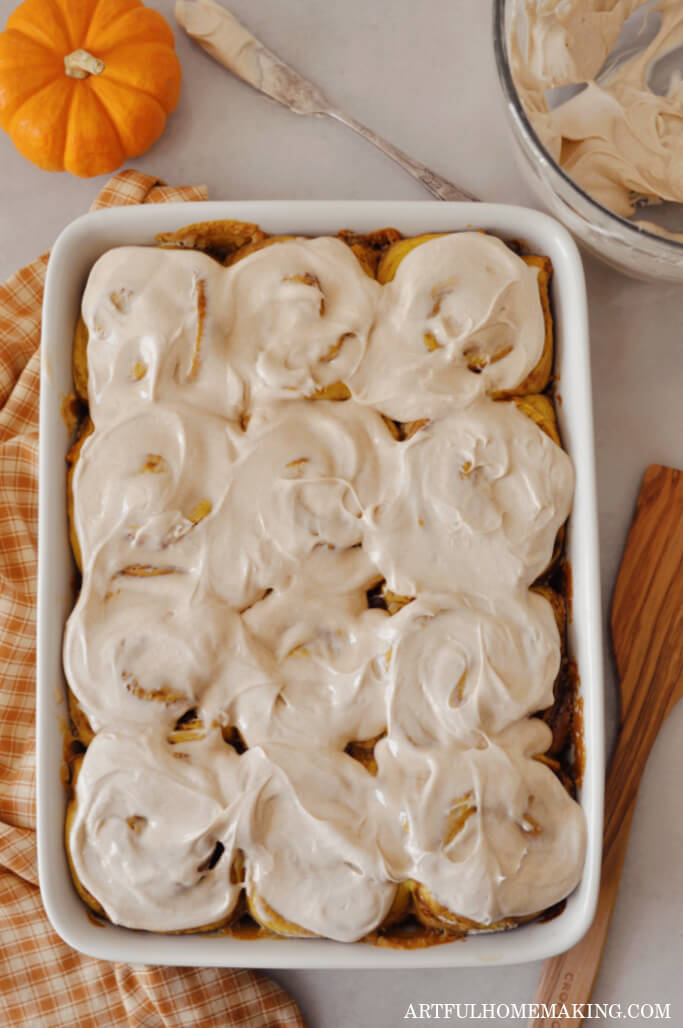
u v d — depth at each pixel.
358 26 0.82
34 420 0.80
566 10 0.77
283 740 0.70
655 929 0.79
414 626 0.70
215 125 0.82
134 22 0.78
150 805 0.69
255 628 0.70
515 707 0.70
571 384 0.73
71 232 0.73
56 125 0.78
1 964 0.77
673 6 0.78
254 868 0.69
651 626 0.79
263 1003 0.77
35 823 0.78
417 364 0.72
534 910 0.70
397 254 0.74
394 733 0.69
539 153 0.73
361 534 0.71
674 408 0.81
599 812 0.70
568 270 0.74
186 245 0.75
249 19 0.82
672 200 0.78
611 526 0.80
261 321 0.72
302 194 0.82
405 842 0.69
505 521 0.71
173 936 0.70
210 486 0.71
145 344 0.71
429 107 0.82
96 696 0.70
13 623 0.78
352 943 0.70
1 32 0.80
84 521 0.71
